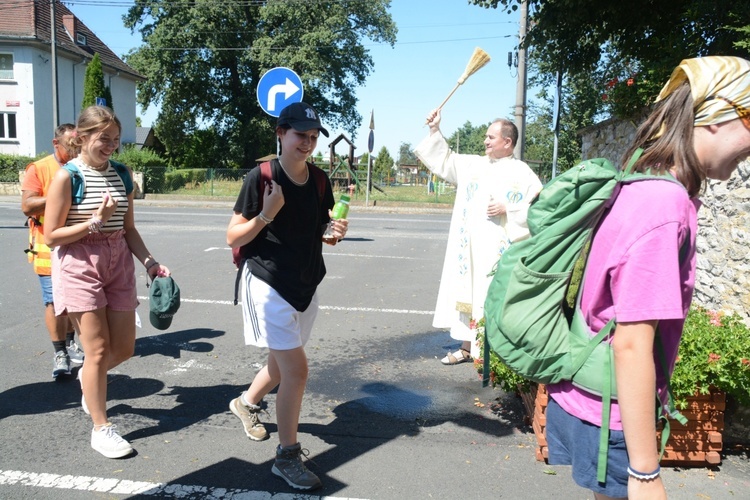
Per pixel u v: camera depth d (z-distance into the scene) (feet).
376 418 13.89
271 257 10.51
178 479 10.99
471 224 16.56
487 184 16.31
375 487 10.85
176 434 12.87
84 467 11.35
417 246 43.19
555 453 5.94
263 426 12.76
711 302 17.30
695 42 21.83
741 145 5.15
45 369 16.66
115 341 12.28
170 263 33.30
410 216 75.00
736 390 11.25
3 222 52.90
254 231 10.06
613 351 5.15
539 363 5.64
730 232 16.29
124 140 137.08
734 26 20.15
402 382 16.25
